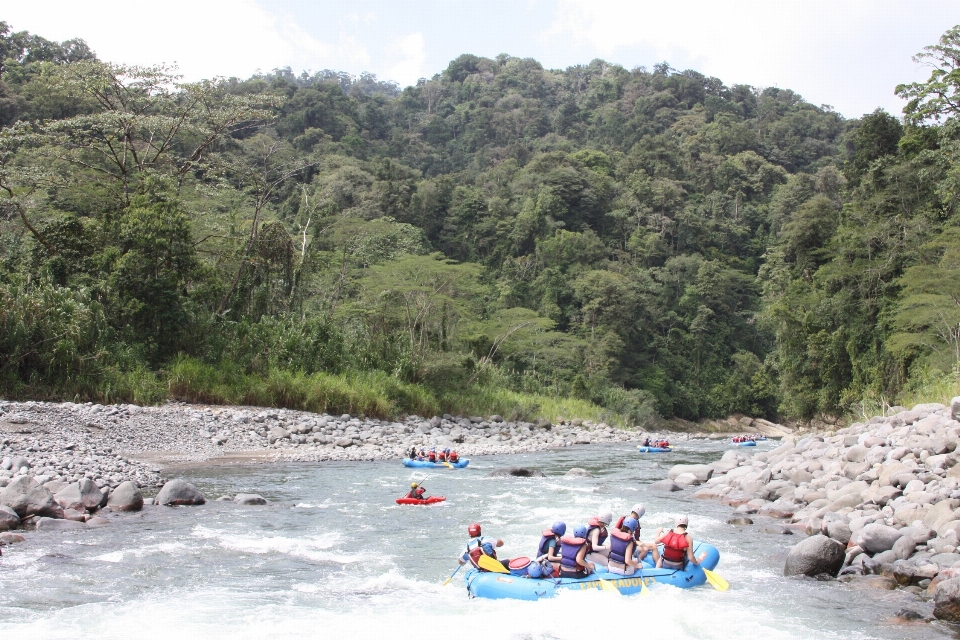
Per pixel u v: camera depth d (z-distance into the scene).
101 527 12.70
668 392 76.31
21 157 34.03
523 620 8.56
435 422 34.62
